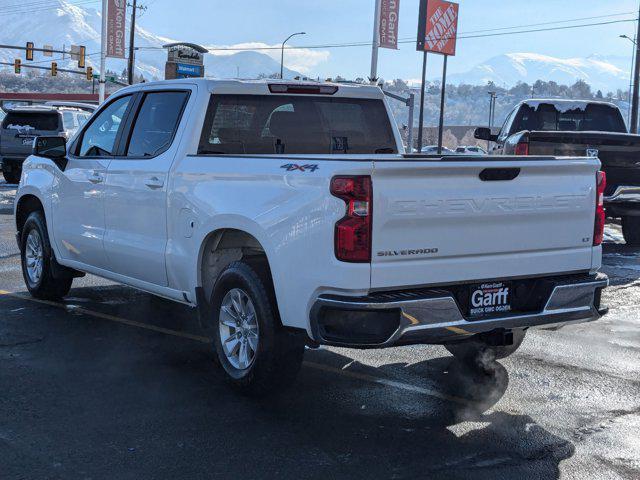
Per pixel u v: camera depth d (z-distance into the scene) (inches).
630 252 493.7
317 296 180.2
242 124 242.1
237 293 208.4
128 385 215.6
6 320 286.8
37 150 290.7
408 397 209.6
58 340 260.7
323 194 178.2
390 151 268.5
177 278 232.2
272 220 190.9
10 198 756.6
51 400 202.4
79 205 280.2
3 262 412.5
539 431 185.9
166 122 245.9
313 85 252.2
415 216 177.6
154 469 161.8
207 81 236.7
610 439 181.5
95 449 171.5
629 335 281.7
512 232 191.8
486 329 188.1
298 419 192.1
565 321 200.5
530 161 190.5
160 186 235.5
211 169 216.5
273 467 163.5
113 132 270.1
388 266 176.1
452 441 179.2
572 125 564.1
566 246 201.6
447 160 179.3
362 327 175.6
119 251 256.5
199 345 257.8
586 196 203.2
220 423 188.4
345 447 174.9
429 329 179.6
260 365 199.6
